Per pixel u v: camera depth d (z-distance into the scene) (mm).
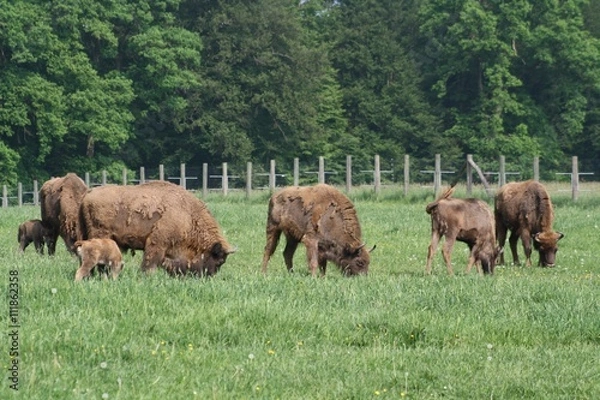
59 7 173750
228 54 188375
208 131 191750
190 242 44406
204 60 196125
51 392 24109
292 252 52531
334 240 50094
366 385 27047
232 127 187875
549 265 58375
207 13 195750
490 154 199000
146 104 188750
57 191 56500
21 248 58750
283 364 28531
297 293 37719
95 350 28109
